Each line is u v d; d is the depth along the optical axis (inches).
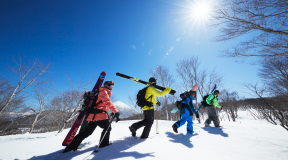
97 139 121.0
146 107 107.3
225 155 71.1
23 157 81.1
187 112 130.0
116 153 72.7
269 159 66.1
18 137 163.3
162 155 68.5
